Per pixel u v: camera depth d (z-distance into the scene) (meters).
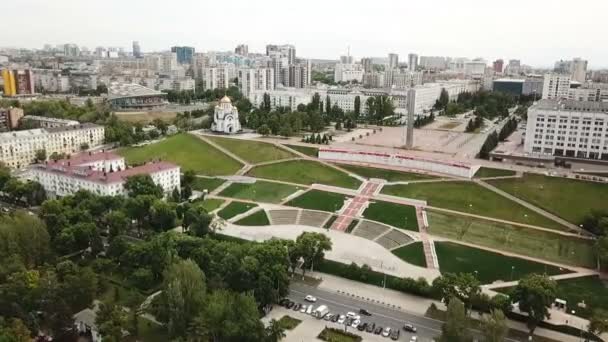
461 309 144.62
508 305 166.12
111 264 197.50
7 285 161.88
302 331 161.50
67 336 157.88
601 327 151.75
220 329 148.50
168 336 154.62
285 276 179.38
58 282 170.62
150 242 195.75
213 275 177.88
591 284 194.50
